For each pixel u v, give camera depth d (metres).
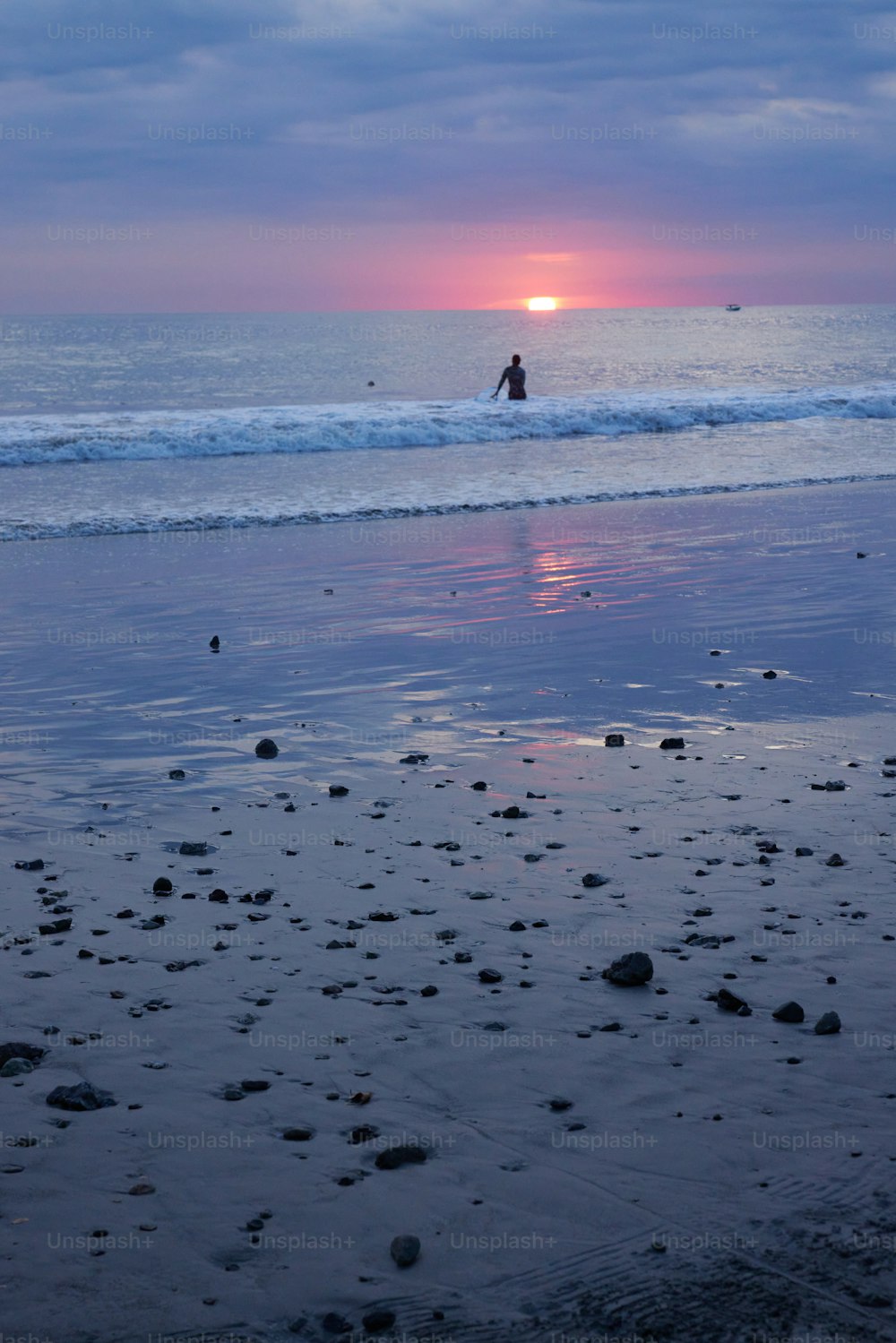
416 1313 2.98
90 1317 2.95
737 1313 2.99
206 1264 3.15
